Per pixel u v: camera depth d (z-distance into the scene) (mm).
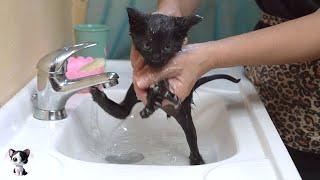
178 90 557
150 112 572
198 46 562
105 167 500
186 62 551
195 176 489
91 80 613
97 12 940
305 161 722
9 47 600
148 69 550
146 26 521
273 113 740
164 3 705
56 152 534
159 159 693
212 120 754
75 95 727
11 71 613
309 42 571
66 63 642
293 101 712
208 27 942
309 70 680
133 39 535
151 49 521
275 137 576
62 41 854
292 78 701
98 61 746
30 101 650
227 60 571
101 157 695
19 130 596
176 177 486
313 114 695
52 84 622
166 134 775
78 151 658
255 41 570
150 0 931
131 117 778
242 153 549
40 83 627
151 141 755
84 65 715
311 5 682
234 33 946
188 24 525
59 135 595
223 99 745
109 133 763
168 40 521
